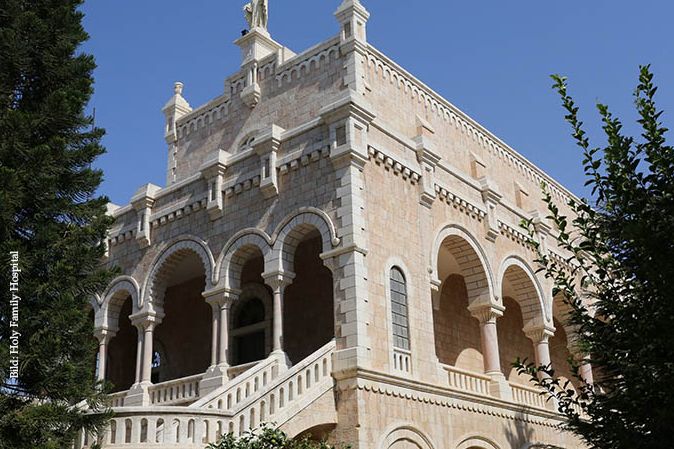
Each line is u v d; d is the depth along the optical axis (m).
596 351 11.84
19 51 17.55
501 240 33.00
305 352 30.66
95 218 18.09
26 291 16.03
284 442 16.55
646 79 11.51
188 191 30.77
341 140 25.64
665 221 10.68
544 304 34.56
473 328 36.19
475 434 27.05
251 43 34.88
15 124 16.48
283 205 26.88
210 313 35.50
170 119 37.75
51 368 16.02
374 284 24.62
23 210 16.91
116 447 18.12
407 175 27.92
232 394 21.67
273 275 26.03
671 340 10.45
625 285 11.45
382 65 30.56
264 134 28.00
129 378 38.31
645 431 11.02
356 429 22.12
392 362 24.30
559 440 32.00
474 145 35.16
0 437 14.96
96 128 18.77
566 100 12.15
